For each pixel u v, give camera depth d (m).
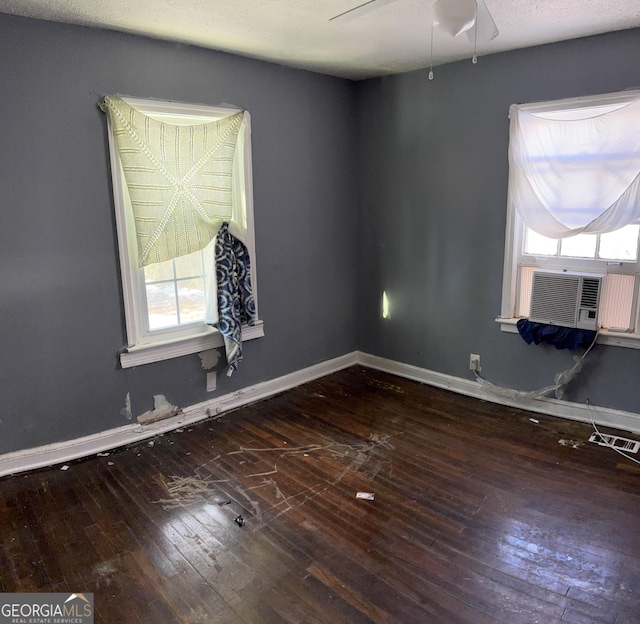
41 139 2.64
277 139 3.68
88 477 2.79
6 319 2.67
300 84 3.77
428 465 2.87
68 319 2.87
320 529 2.33
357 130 4.27
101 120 2.82
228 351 3.47
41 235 2.71
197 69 3.16
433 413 3.57
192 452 3.06
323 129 4.00
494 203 3.54
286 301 3.96
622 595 1.92
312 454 3.01
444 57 3.44
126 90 2.89
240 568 2.09
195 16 2.58
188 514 2.45
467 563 2.10
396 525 2.35
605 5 2.46
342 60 3.50
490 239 3.60
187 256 3.36
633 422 3.17
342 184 4.25
